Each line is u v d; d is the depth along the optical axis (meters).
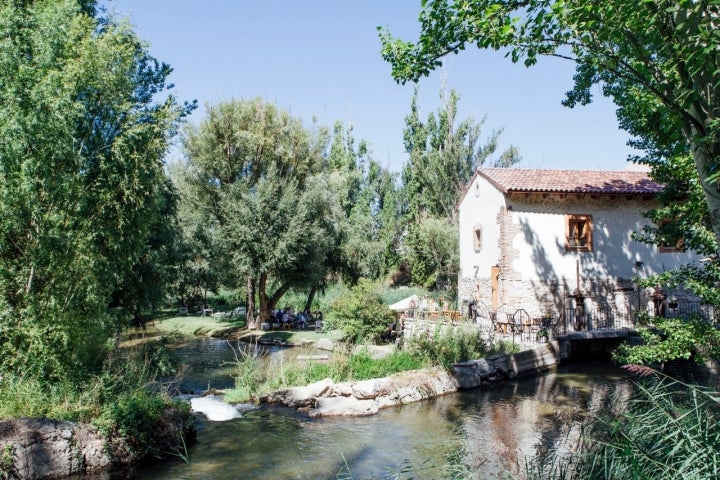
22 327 10.90
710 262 9.78
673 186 10.50
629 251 22.95
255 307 33.28
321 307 39.44
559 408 13.74
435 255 38.75
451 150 40.25
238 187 29.86
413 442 11.32
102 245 12.66
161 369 15.40
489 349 18.94
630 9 6.20
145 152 12.96
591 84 11.65
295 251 29.56
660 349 9.61
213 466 9.98
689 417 5.16
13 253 11.51
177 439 11.05
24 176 10.58
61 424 9.59
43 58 11.24
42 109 10.96
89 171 12.38
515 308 21.95
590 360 20.72
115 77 12.27
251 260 29.08
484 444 10.98
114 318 14.19
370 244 37.50
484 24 7.35
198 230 32.25
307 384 15.83
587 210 22.77
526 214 22.41
